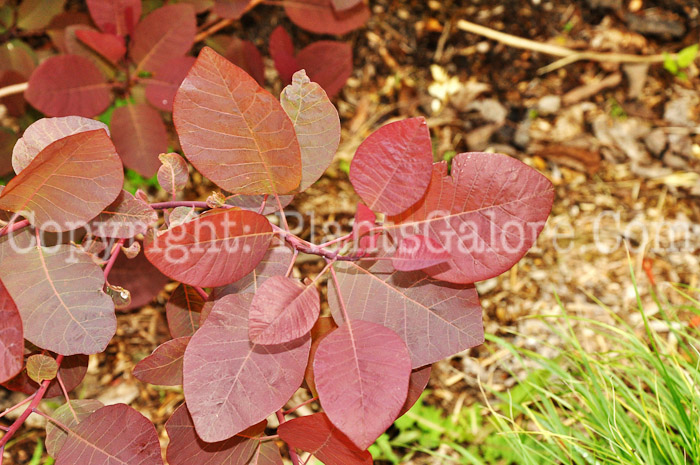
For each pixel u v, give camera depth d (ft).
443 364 2.95
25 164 1.28
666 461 1.92
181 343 1.34
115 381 2.85
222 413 1.21
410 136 1.24
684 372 2.11
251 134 1.23
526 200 1.26
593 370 2.31
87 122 1.31
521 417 2.59
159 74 2.18
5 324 1.12
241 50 2.60
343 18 2.52
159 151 2.27
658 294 3.06
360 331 1.25
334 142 1.30
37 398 1.34
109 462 1.32
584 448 1.99
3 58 2.63
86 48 2.24
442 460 2.62
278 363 1.25
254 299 1.20
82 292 1.26
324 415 1.28
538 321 3.03
